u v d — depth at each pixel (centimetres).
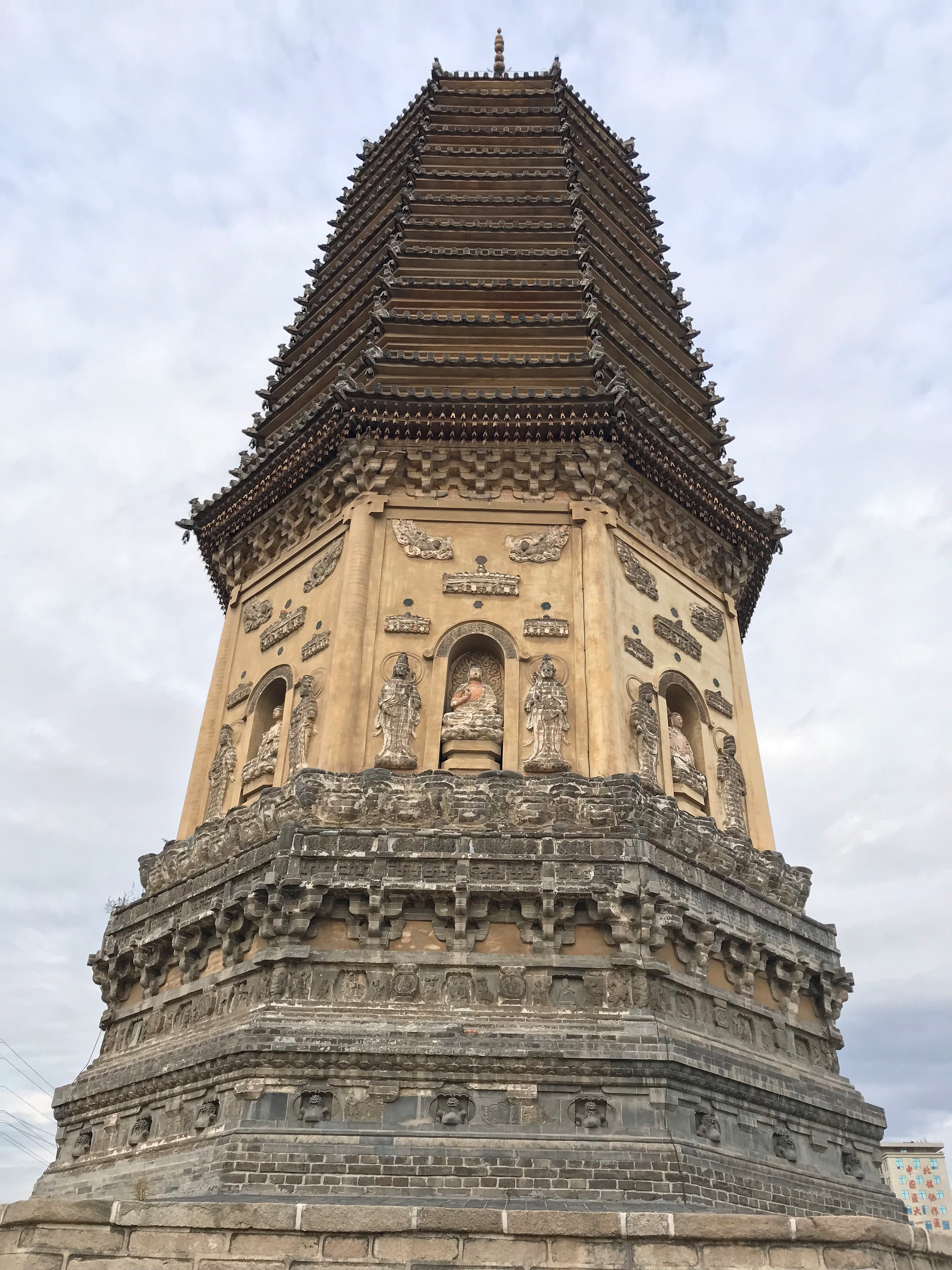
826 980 2667
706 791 2859
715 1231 1250
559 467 2977
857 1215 2319
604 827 2372
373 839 2322
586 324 3306
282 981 2202
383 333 3362
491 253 3591
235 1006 2302
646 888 2256
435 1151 1978
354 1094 2052
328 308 3875
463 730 2611
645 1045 2091
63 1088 2595
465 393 2967
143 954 2605
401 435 2986
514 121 4316
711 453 3625
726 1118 2181
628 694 2730
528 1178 1952
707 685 3072
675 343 3916
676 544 3216
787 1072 2427
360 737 2603
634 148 4641
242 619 3262
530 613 2781
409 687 2652
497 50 4859
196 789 2986
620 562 2938
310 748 2644
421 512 2944
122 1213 1246
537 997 2184
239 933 2383
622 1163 1969
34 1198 1288
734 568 3378
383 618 2773
